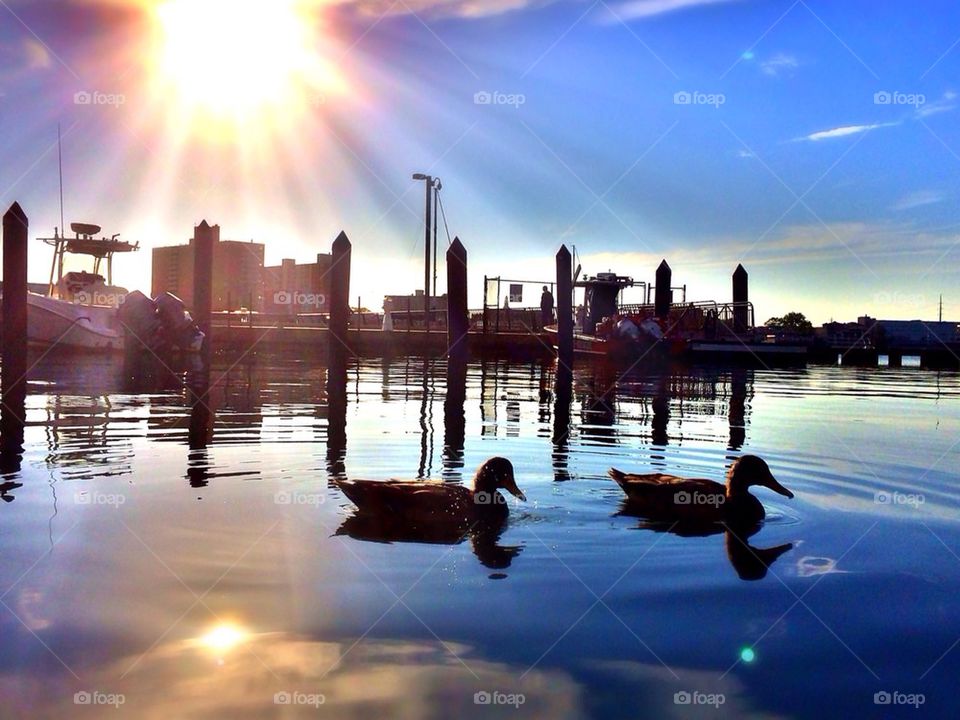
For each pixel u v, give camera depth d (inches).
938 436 534.6
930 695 179.5
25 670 186.1
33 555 264.2
